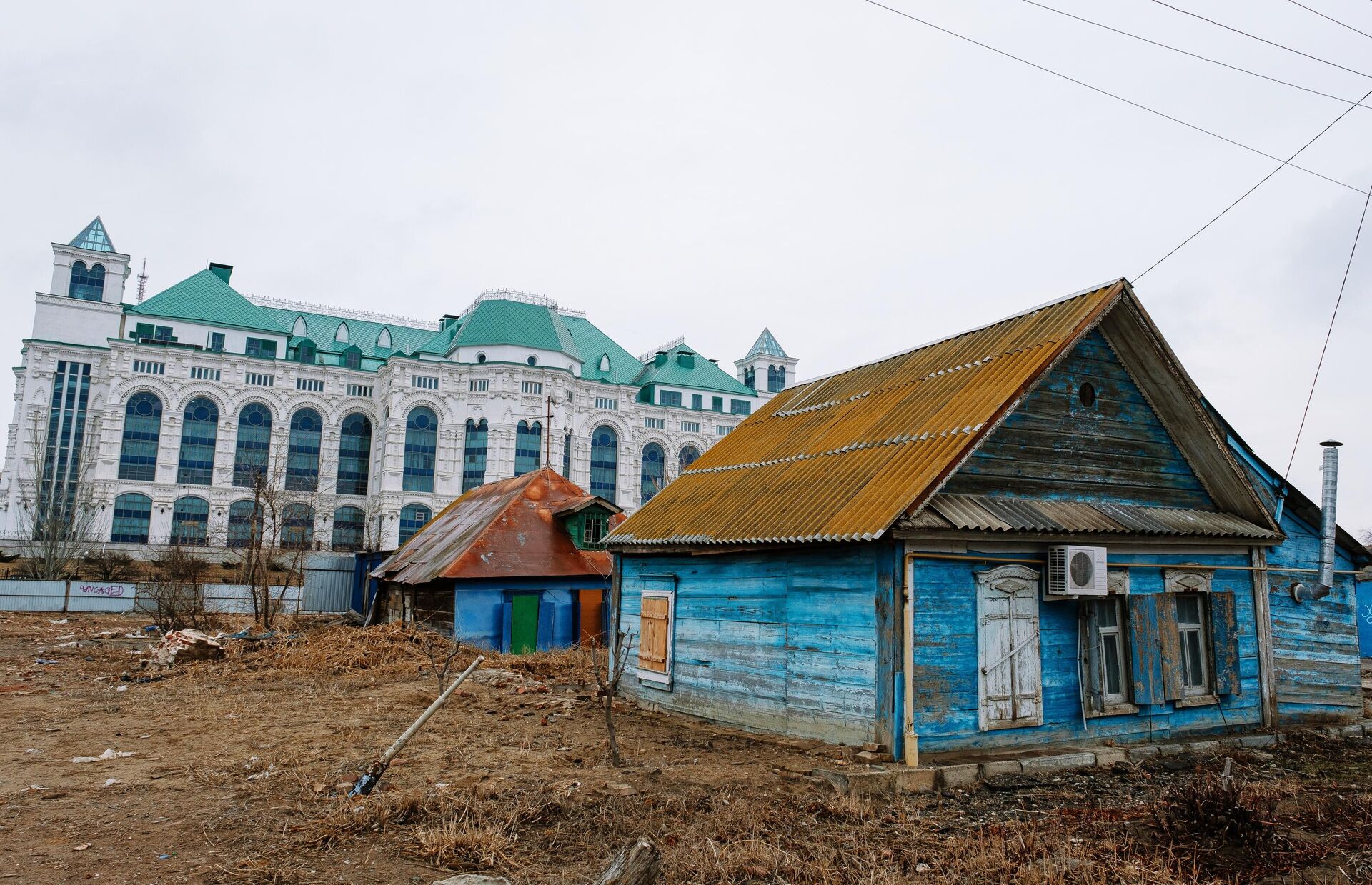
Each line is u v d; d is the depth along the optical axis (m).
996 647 11.96
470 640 24.95
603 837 8.14
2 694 16.55
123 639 29.17
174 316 88.81
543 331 98.19
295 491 82.31
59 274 97.00
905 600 11.28
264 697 16.33
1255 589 14.91
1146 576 13.67
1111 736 12.80
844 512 12.18
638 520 17.41
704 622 14.91
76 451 92.50
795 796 9.63
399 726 13.43
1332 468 14.16
